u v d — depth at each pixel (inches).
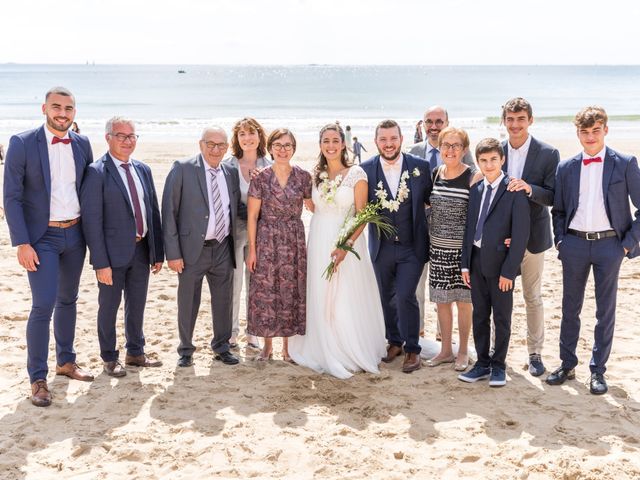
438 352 223.3
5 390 191.3
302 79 5753.0
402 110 2126.0
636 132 1320.1
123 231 195.5
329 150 205.6
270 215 208.7
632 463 148.9
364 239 214.5
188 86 4136.3
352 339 208.4
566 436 163.2
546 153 196.5
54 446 158.7
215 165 206.7
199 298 213.3
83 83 4635.8
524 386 195.6
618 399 185.2
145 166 207.8
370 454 154.9
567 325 196.2
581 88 3833.7
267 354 221.1
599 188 183.9
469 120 1662.2
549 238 202.8
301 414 177.6
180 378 202.7
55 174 185.0
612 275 186.4
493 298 193.8
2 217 474.3
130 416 175.5
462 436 164.6
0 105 2335.1
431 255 209.6
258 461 152.9
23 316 257.6
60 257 192.4
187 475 146.5
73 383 196.9
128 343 211.6
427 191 209.6
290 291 210.8
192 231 203.8
